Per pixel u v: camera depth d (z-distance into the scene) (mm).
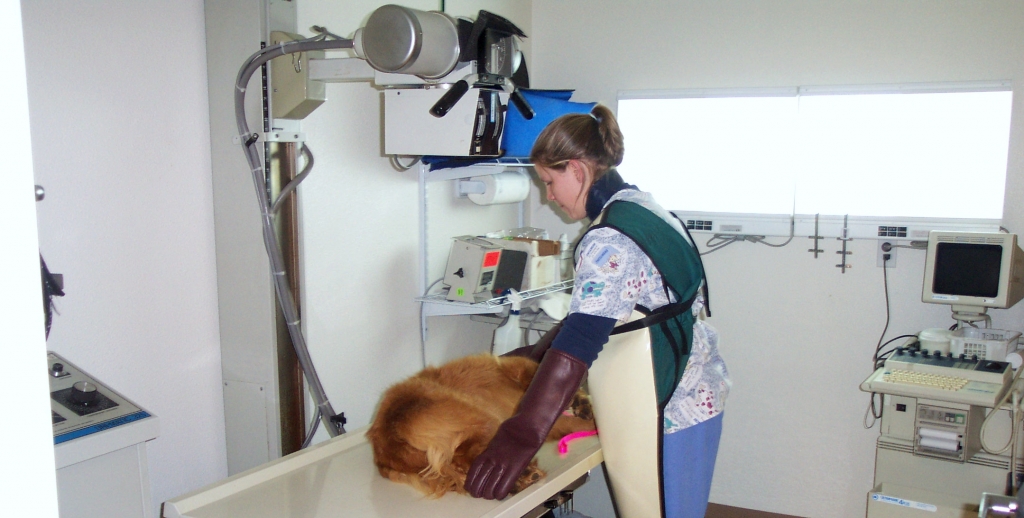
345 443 1585
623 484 1560
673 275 1452
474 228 2914
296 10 1843
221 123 1793
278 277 1734
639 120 3113
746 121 2936
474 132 1730
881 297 2797
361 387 2277
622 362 1500
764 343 2994
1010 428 2166
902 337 2775
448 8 2566
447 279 2406
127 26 1620
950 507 2137
